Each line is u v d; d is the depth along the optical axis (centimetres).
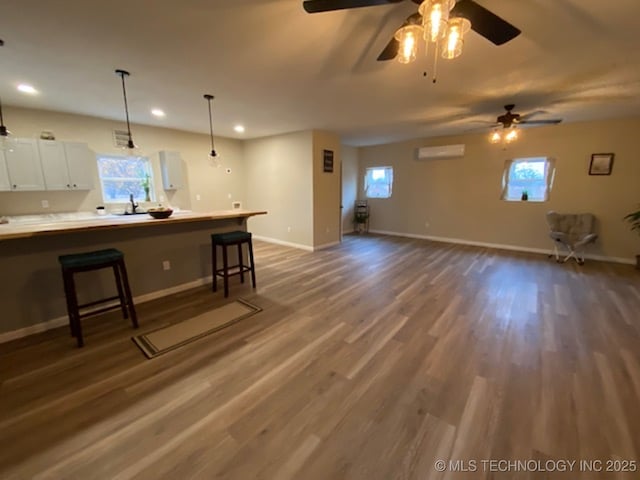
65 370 202
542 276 406
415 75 276
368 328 260
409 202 708
